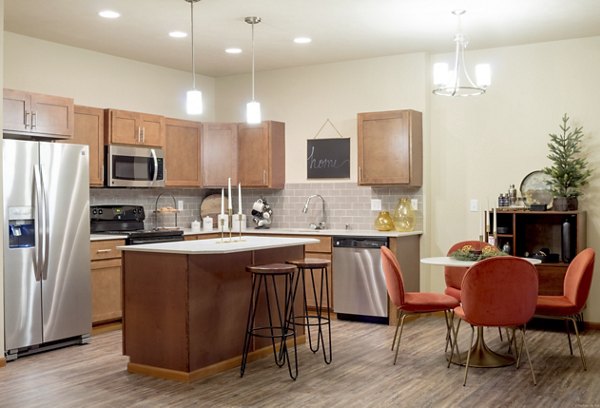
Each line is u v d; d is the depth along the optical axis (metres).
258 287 4.96
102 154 6.25
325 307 6.64
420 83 6.75
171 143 7.05
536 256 6.02
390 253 4.83
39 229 5.10
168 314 4.39
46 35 6.00
